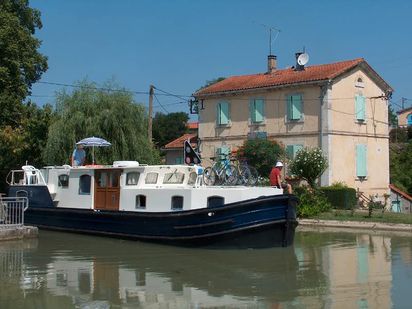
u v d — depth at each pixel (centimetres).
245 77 4228
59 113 3123
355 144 3641
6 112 2902
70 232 2098
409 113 8369
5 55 2905
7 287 1173
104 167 2009
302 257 1584
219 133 4006
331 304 1026
